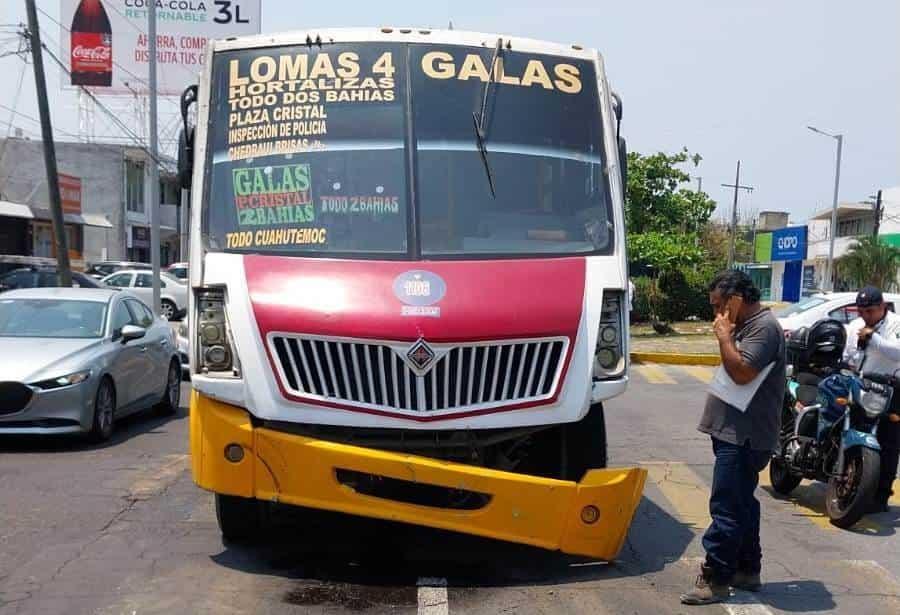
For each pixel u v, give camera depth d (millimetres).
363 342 4871
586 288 5289
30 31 21906
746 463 5066
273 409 4918
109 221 44062
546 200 5758
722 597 5098
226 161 5695
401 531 6293
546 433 5676
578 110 6090
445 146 5758
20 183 41156
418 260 5344
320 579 5324
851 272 42656
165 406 11297
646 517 7004
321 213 5543
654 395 14312
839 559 6062
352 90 5859
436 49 6043
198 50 38062
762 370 5031
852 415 6844
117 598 4938
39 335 9562
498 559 5781
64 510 6668
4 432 8539
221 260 5285
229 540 6000
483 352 4941
